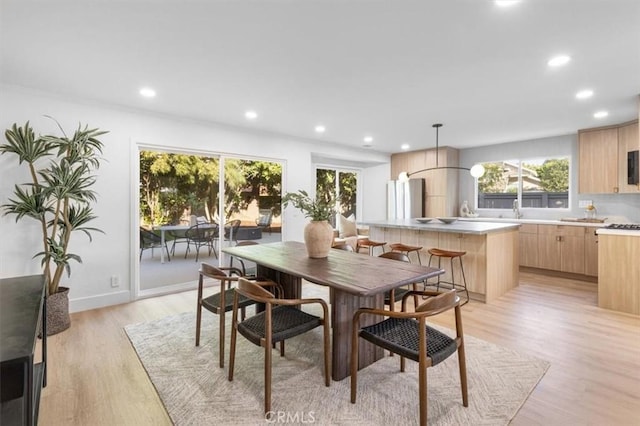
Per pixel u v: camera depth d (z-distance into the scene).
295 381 2.19
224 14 1.96
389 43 2.32
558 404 1.92
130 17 1.98
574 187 5.43
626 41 2.28
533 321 3.21
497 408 1.88
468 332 2.96
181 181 4.40
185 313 3.49
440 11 1.93
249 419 1.81
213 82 3.05
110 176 3.69
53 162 3.16
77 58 2.54
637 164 4.41
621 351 2.57
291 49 2.41
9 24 2.05
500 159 6.23
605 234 3.56
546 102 3.65
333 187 6.99
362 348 2.36
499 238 4.08
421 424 1.65
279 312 2.29
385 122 4.55
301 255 2.88
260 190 5.18
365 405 1.93
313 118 4.35
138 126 3.89
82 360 2.48
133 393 2.07
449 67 2.73
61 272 3.06
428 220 4.96
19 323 1.21
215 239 4.71
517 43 2.32
